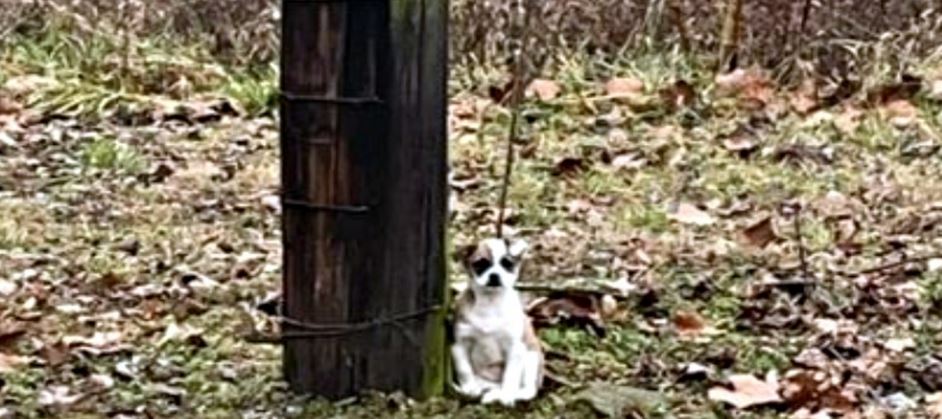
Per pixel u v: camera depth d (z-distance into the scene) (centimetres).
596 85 651
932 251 433
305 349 297
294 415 292
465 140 576
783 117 614
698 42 689
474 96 639
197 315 362
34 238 439
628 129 605
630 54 685
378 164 286
